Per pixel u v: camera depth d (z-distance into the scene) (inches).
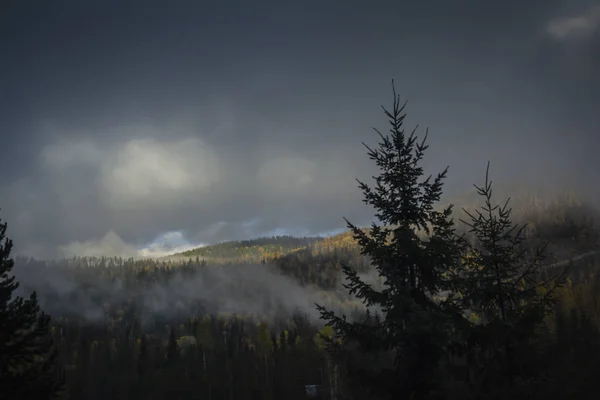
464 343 537.3
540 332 563.5
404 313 497.0
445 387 515.5
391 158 586.6
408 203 560.7
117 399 4601.4
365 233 573.0
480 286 576.4
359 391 527.8
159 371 5310.0
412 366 515.8
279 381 4303.6
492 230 602.2
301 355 4387.3
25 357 553.6
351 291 546.9
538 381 509.0
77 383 4603.8
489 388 514.6
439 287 558.3
